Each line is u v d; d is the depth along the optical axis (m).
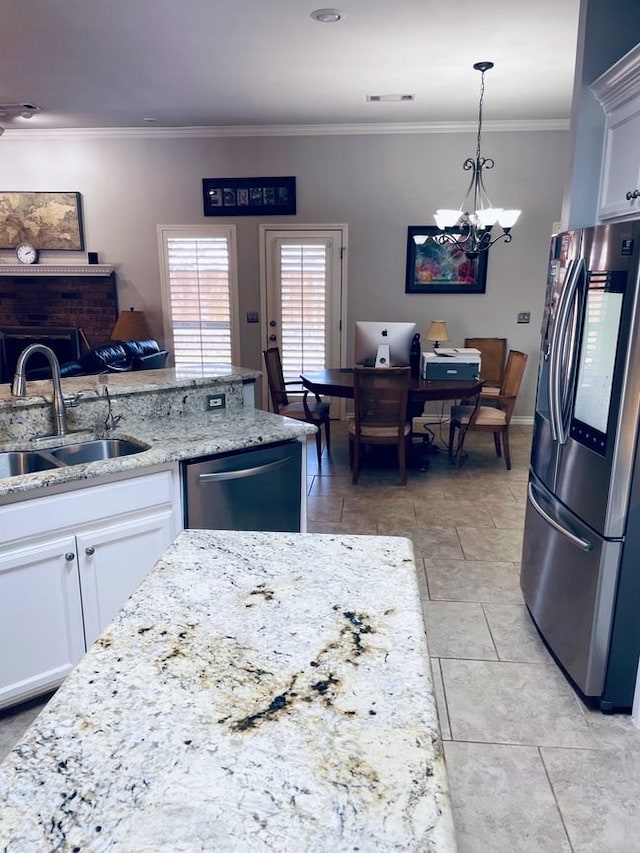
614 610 2.10
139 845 0.66
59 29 3.52
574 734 2.10
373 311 6.41
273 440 2.56
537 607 2.63
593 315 2.13
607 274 2.02
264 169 6.19
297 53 3.94
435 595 3.01
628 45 2.51
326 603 1.18
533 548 2.70
